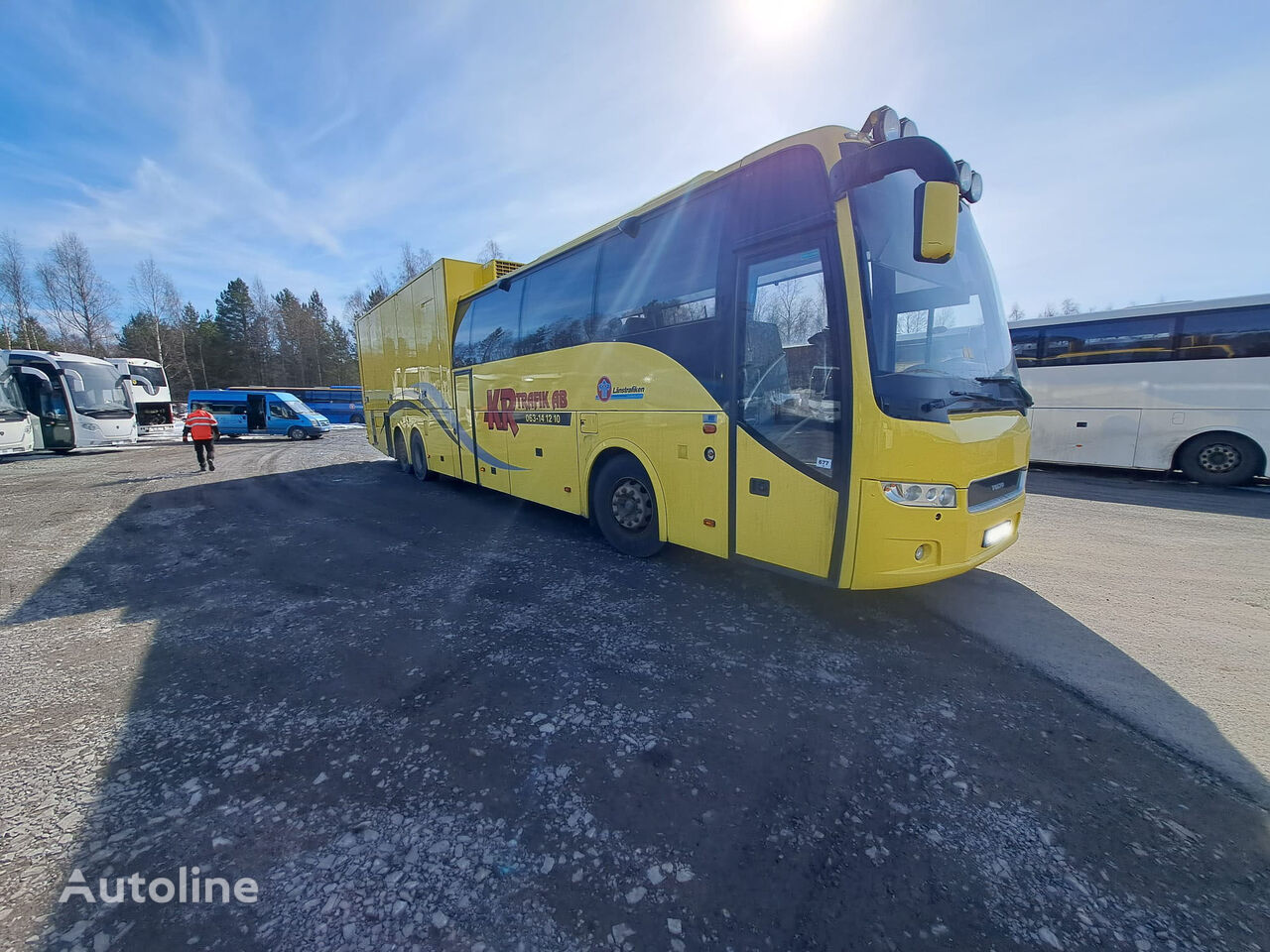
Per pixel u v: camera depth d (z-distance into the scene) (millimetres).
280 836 1928
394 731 2535
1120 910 1638
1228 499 7363
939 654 3256
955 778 2213
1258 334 7734
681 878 1756
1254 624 3609
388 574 4758
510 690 2877
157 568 4984
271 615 3896
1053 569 4676
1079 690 2859
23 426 13984
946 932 1571
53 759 2348
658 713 2666
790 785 2178
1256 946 1526
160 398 25469
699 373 4082
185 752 2395
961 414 3246
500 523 6730
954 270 3674
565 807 2062
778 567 3650
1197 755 2352
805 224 3332
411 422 9836
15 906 1652
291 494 8953
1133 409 8648
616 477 5090
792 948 1530
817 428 3334
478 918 1618
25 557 5348
